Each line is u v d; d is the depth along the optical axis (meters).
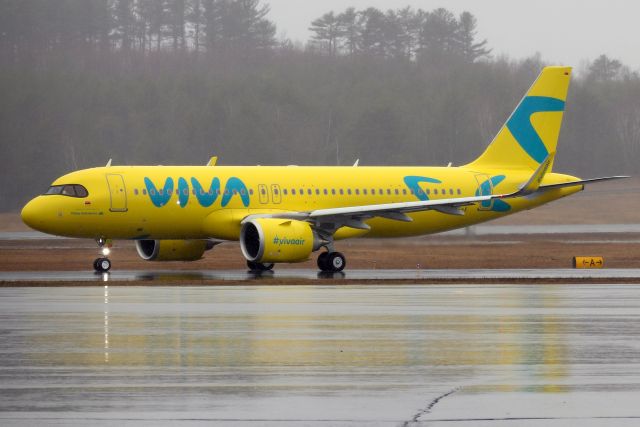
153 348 63.78
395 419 44.84
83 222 136.12
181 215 139.75
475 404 47.78
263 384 52.56
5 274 131.50
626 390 50.94
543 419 44.81
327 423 44.19
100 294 98.94
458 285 110.75
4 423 44.03
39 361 59.16
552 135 163.88
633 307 86.56
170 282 114.88
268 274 132.12
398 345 65.00
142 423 44.19
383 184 154.12
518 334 69.75
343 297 95.88
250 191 143.88
